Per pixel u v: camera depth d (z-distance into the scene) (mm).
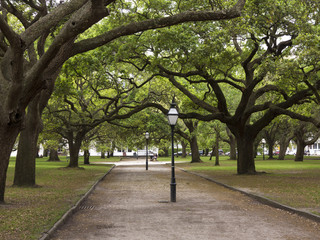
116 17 17359
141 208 11172
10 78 10117
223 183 18672
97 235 7488
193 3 18125
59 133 32406
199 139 51344
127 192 15680
